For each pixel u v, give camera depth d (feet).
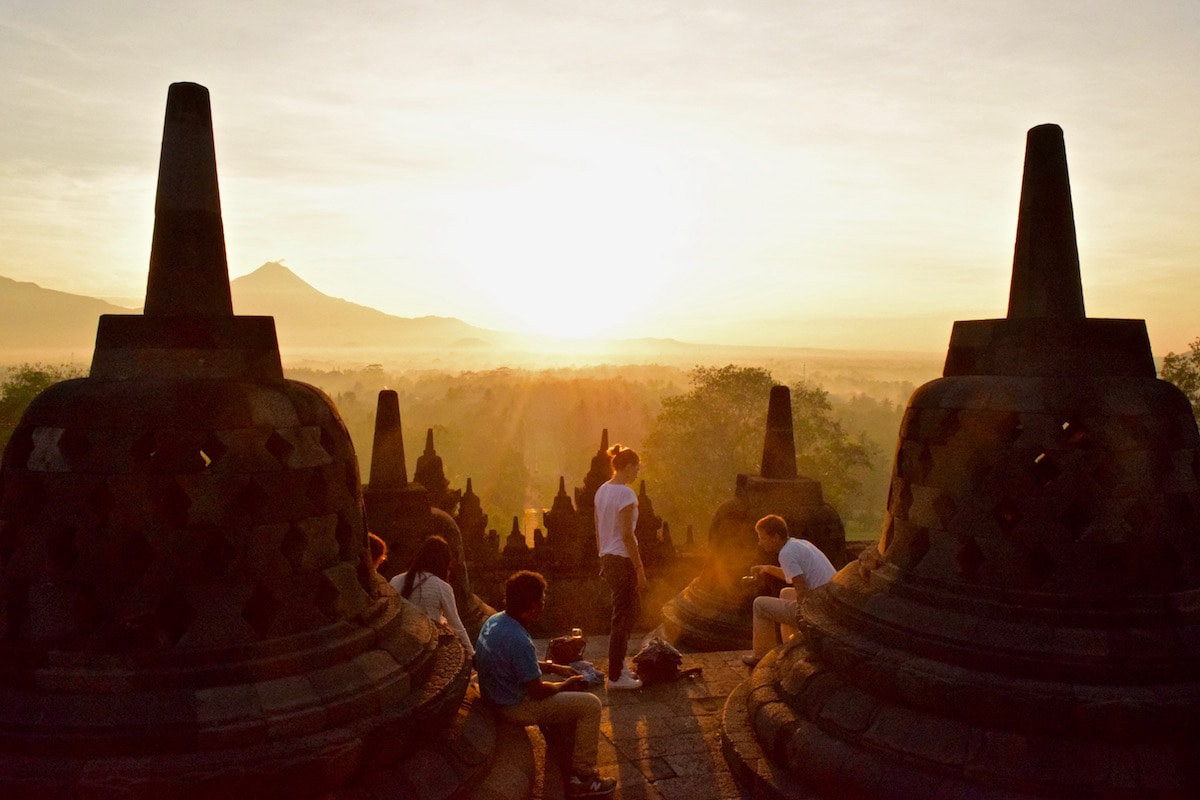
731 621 33.91
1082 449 17.63
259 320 17.13
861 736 17.83
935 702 17.30
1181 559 17.87
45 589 15.07
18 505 15.62
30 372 154.61
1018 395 18.25
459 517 41.24
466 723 17.65
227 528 15.38
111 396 15.49
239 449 15.62
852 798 17.37
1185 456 18.16
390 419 31.99
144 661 14.66
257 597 15.97
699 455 175.11
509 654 18.52
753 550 34.71
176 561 15.08
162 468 15.16
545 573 41.22
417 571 22.68
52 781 13.46
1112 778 15.72
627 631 25.91
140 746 13.94
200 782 13.56
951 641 17.72
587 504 41.91
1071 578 17.47
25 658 14.85
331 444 17.40
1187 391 115.44
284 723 14.47
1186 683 16.56
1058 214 18.79
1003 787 16.14
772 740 19.48
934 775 16.75
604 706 24.85
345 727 14.97
